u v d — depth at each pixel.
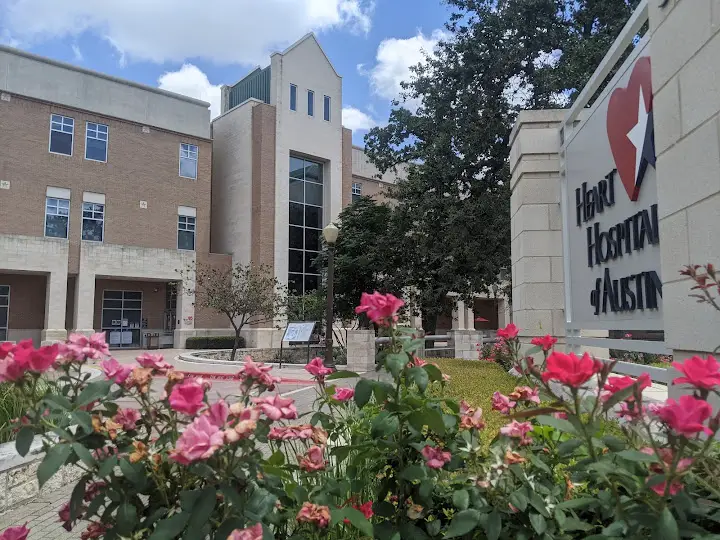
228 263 30.14
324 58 32.91
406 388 2.33
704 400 1.71
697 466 1.91
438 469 2.25
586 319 8.45
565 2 19.44
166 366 2.10
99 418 1.93
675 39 4.67
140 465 1.86
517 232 10.54
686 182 4.49
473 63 19.83
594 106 8.04
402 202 23.28
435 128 21.17
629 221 6.85
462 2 20.34
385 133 22.33
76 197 25.42
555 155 9.99
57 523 4.36
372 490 2.67
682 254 4.54
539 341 2.70
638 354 10.47
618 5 17.97
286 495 2.23
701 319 4.25
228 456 1.73
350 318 25.05
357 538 2.26
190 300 28.08
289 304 23.95
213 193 32.44
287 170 30.25
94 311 27.20
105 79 26.95
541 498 1.92
